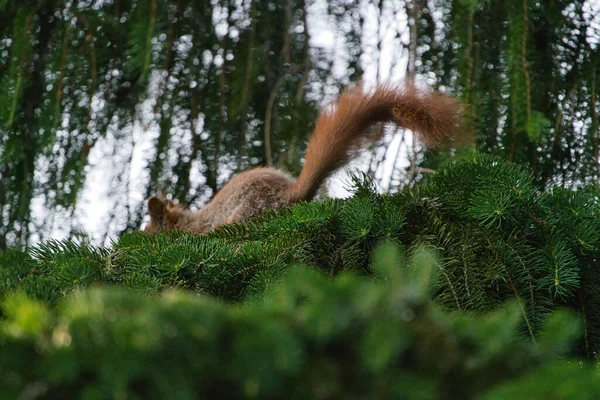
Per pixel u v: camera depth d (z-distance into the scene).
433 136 7.94
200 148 9.95
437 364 2.84
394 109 8.15
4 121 9.35
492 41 9.12
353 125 8.69
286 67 10.02
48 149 9.00
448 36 9.19
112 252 5.88
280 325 2.77
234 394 2.79
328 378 2.77
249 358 2.74
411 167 8.96
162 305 2.82
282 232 6.23
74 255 5.79
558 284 5.53
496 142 8.83
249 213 8.94
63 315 2.85
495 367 2.87
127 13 9.77
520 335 5.34
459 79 8.66
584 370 2.72
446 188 6.42
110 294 2.85
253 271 5.75
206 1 10.13
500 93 8.88
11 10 9.81
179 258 5.66
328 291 2.85
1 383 2.75
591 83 9.01
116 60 9.80
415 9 9.65
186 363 2.75
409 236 6.18
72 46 9.60
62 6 9.73
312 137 8.92
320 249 6.14
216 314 2.79
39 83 9.87
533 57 8.68
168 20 9.70
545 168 8.86
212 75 10.09
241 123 9.97
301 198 8.82
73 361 2.70
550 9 8.80
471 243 5.85
